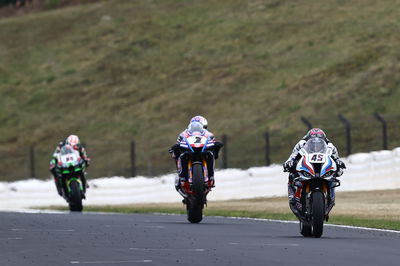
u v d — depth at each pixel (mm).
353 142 177875
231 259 41469
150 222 69688
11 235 54969
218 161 179625
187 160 69375
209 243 49938
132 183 116812
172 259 41250
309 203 54469
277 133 192250
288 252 44812
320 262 40312
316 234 53938
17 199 113875
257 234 57500
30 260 40812
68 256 42469
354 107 196750
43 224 65125
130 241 50938
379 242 50906
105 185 115750
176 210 94562
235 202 110812
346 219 73688
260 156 180125
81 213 87438
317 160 54031
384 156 124188
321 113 197625
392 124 183375
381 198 107875
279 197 117375
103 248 46562
